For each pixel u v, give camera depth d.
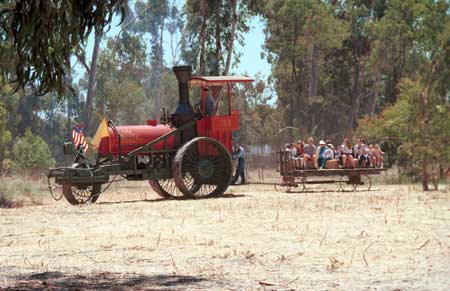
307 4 74.88
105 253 15.35
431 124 33.41
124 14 11.25
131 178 31.05
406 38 73.19
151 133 30.97
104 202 30.20
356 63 83.38
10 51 11.03
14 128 77.62
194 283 11.55
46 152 60.44
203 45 56.06
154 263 13.91
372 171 33.50
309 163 33.44
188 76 31.81
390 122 45.09
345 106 85.19
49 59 10.86
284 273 12.46
